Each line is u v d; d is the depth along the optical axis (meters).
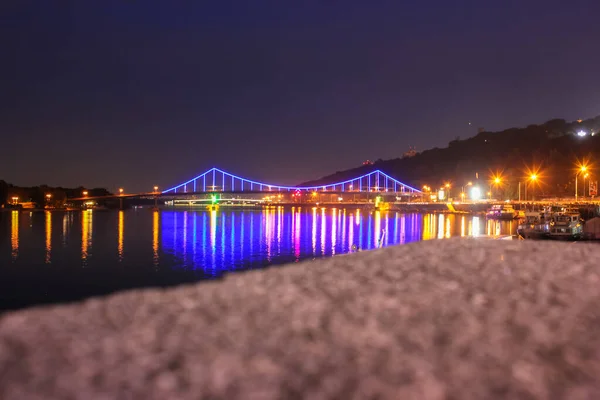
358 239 70.25
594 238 48.75
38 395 4.04
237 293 7.14
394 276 8.05
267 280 7.96
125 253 55.53
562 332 5.32
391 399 3.98
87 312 6.27
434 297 6.72
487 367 4.51
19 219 122.38
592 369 4.44
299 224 104.50
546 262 9.11
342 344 5.07
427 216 143.75
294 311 6.19
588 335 5.24
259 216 145.12
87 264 47.81
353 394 4.06
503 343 5.04
